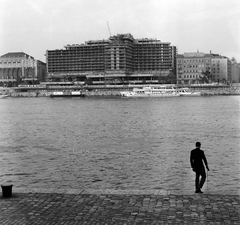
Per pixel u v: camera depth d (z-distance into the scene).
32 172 48.09
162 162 53.59
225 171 46.34
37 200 26.30
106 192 27.92
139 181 42.81
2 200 26.39
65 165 52.31
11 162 54.88
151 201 25.70
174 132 88.25
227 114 135.50
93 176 45.50
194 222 21.97
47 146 70.44
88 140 77.62
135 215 23.22
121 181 42.94
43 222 22.42
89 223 22.17
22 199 26.56
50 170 49.16
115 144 71.69
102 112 153.50
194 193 27.64
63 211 24.12
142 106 186.62
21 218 23.05
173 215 23.09
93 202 25.73
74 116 137.62
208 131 89.25
